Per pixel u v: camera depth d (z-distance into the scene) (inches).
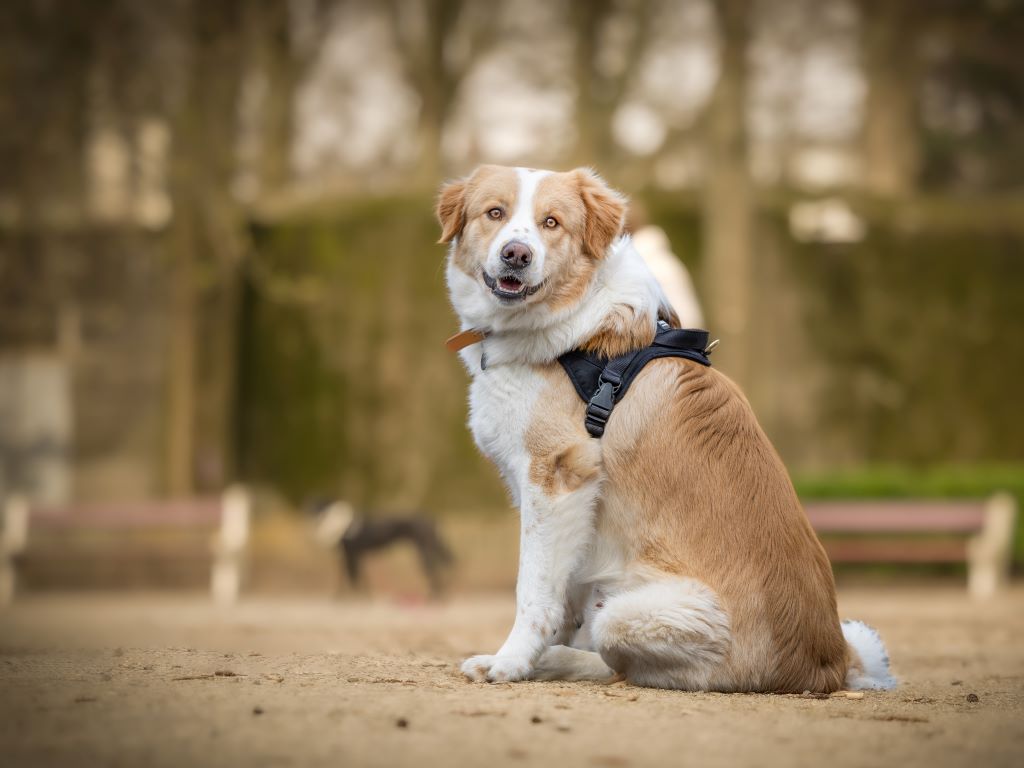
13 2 783.1
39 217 824.3
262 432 816.9
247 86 836.6
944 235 808.9
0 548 660.1
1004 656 267.1
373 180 855.1
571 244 188.2
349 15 844.6
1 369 824.3
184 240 776.9
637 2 766.5
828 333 798.5
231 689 163.2
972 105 882.1
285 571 691.4
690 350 190.4
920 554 617.6
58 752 123.3
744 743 132.8
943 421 798.5
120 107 788.6
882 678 192.5
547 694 165.6
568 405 185.3
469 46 835.4
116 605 561.9
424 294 805.9
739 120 708.0
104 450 817.5
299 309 818.2
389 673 187.6
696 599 173.8
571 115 805.2
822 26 812.0
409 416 799.7
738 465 180.9
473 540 687.1
